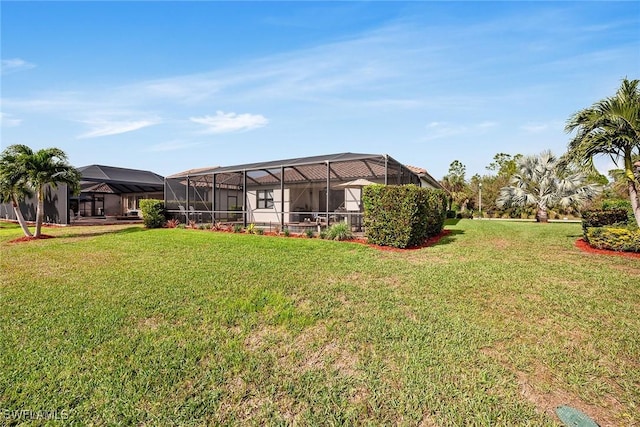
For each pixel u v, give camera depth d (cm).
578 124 950
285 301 484
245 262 767
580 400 257
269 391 272
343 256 835
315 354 332
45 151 1330
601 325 390
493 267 689
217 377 291
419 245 1023
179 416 243
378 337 364
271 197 2056
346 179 1852
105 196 3077
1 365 309
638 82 865
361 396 265
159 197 2923
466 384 277
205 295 518
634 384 275
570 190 2130
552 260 762
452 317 419
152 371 299
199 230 1616
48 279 631
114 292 539
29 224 2170
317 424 235
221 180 2016
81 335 375
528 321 405
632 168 929
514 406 250
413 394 265
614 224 962
